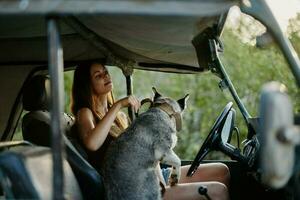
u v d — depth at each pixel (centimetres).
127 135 402
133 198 387
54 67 269
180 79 1041
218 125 435
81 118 421
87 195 377
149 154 399
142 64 546
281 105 247
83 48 500
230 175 479
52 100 270
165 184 425
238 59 995
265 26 318
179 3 264
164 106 418
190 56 490
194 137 1011
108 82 449
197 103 1024
